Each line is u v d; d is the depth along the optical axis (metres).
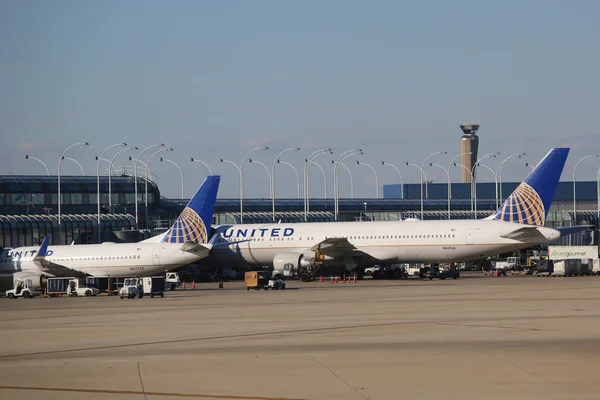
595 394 36.31
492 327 61.34
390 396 36.50
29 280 126.44
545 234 137.25
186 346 54.78
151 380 41.47
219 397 37.00
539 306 79.31
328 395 36.97
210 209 140.25
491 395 36.38
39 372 44.72
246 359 47.91
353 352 49.66
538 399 35.44
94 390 39.03
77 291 123.81
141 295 113.19
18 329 69.19
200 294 117.19
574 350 48.72
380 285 130.38
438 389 37.84
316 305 87.50
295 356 48.59
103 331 65.56
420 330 60.41
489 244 140.75
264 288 125.50
